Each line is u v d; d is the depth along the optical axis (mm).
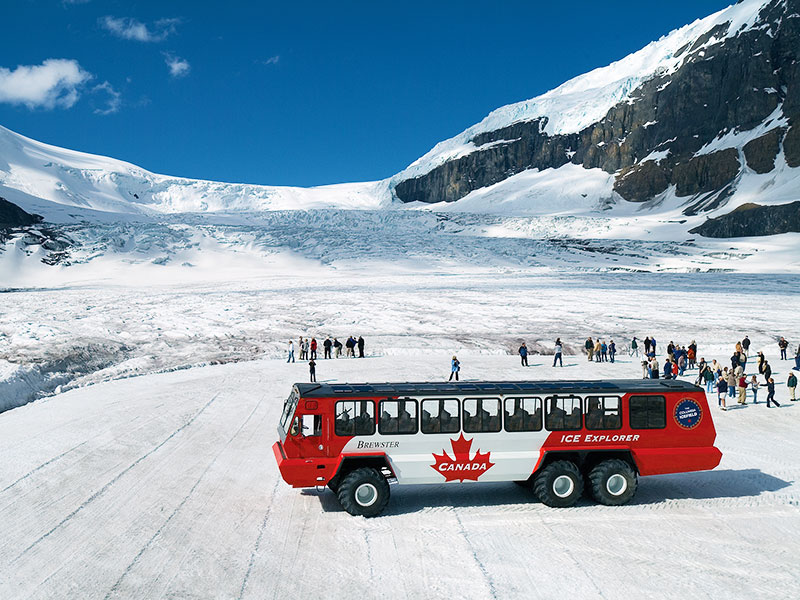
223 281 100750
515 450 13445
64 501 13688
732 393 25453
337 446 13180
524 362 35938
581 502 13789
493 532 11953
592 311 59375
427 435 13273
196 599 9258
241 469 16281
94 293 83062
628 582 9789
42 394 29438
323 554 10938
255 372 34188
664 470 13758
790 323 50594
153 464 16609
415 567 10375
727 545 11250
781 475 15703
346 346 42625
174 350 43188
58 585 9703
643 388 13859
